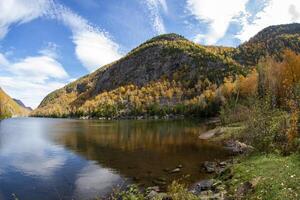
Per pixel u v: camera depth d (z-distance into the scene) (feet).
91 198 91.97
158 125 391.04
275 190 57.98
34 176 120.78
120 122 508.94
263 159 89.51
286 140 99.81
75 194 96.43
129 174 118.42
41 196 95.76
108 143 212.02
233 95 416.67
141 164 136.15
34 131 338.13
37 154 172.55
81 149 187.42
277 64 275.59
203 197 69.41
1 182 112.16
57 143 219.41
